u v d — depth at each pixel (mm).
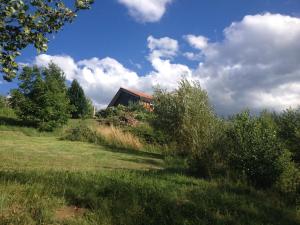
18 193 6855
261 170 11312
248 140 11992
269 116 18719
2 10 6875
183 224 6730
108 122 31578
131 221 6512
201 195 8414
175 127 19750
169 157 17000
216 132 12562
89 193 7371
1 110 30422
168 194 8047
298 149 14367
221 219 7152
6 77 7305
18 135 24328
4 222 5766
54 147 18672
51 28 7598
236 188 10094
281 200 9836
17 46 7332
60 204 6812
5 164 11875
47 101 26375
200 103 19234
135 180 9102
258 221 7531
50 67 31641
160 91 20922
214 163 12172
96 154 17094
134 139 22719
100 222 6312
